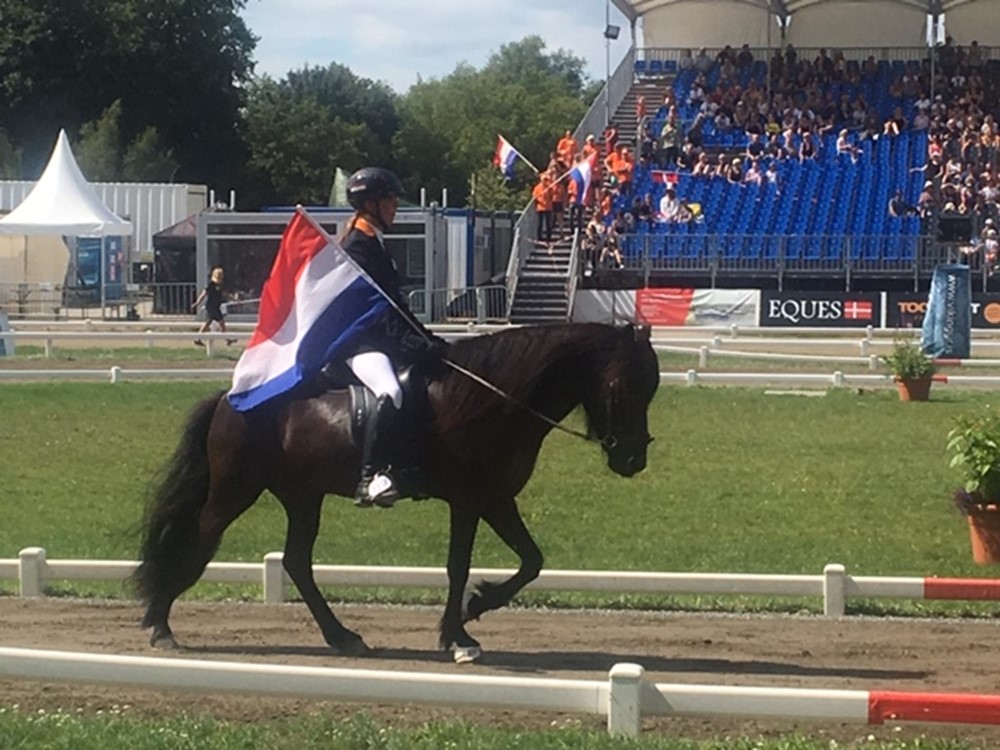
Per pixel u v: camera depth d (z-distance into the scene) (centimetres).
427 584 1109
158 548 949
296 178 8169
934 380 2598
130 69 7431
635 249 4175
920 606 1120
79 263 4609
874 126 4603
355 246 895
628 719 717
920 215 4197
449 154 10119
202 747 684
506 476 888
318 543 1356
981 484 1259
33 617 1071
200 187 5322
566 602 1128
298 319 902
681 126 4697
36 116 7312
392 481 866
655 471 1766
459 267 4272
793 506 1548
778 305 3906
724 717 727
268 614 1085
